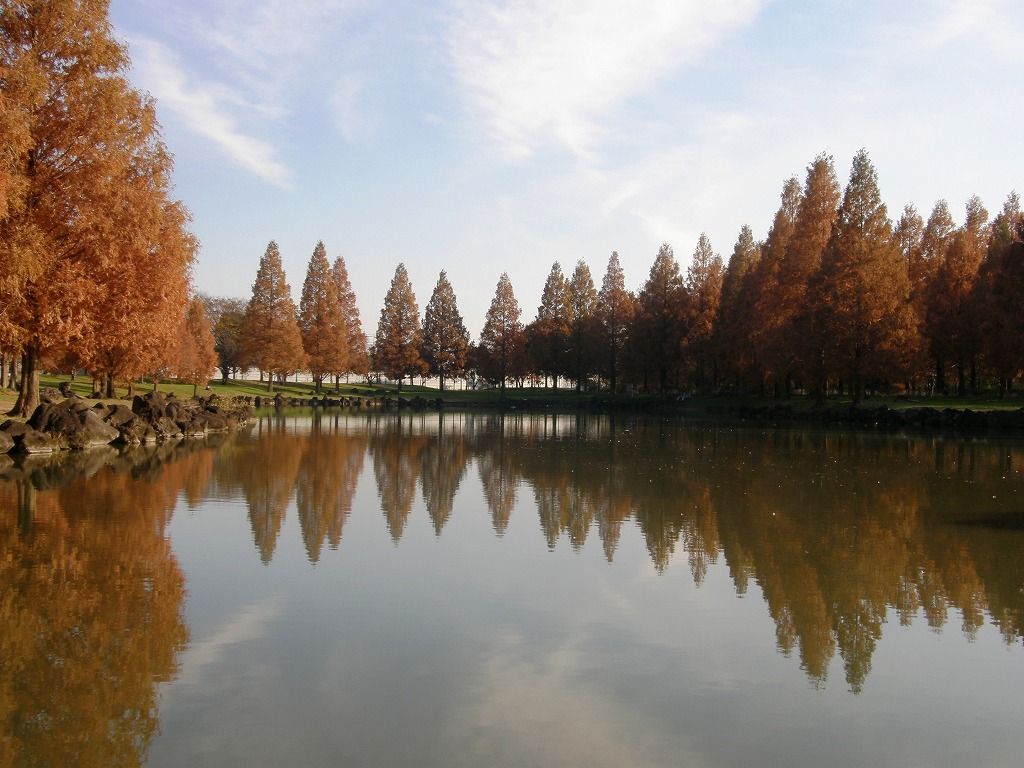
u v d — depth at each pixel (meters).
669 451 26.03
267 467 20.41
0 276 18.59
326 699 5.84
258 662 6.55
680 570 9.76
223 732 5.27
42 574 9.11
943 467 20.83
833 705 5.86
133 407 30.17
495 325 85.12
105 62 22.58
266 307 70.69
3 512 12.88
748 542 11.35
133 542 10.91
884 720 5.62
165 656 6.65
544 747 5.13
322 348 77.62
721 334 62.62
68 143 21.56
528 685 6.15
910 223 55.06
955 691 6.14
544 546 11.09
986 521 12.97
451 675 6.33
